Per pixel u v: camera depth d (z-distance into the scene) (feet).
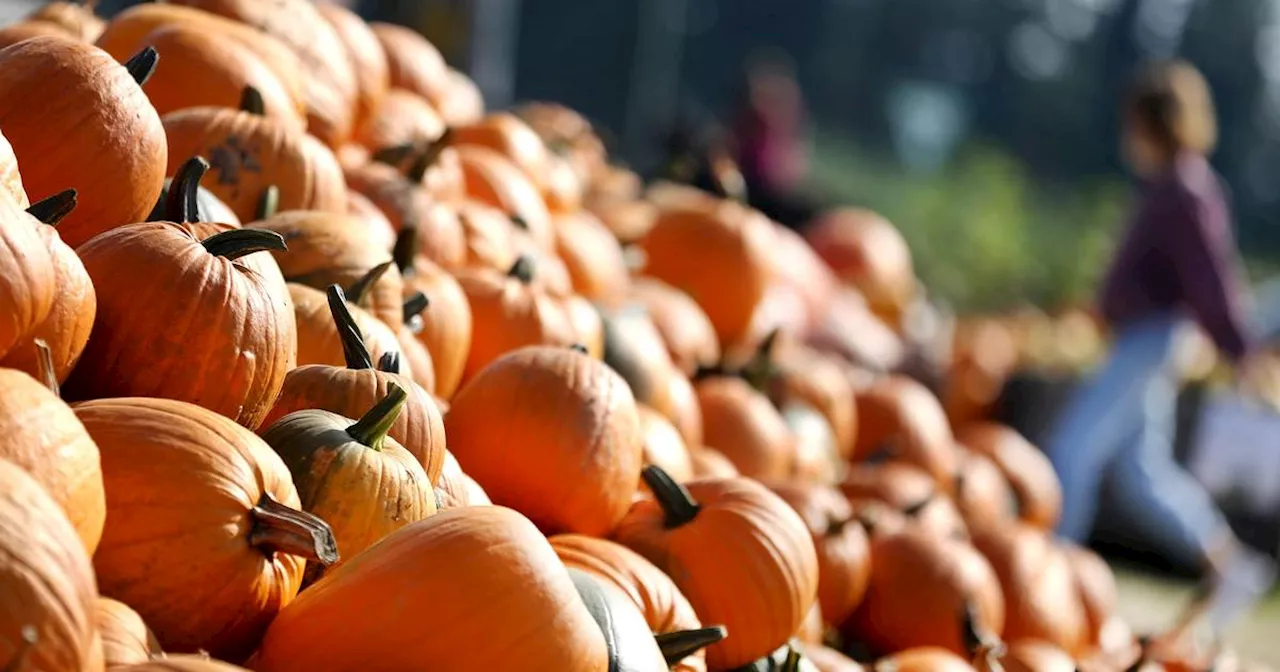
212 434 6.21
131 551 5.89
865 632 12.53
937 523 13.85
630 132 54.39
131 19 11.06
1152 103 24.20
